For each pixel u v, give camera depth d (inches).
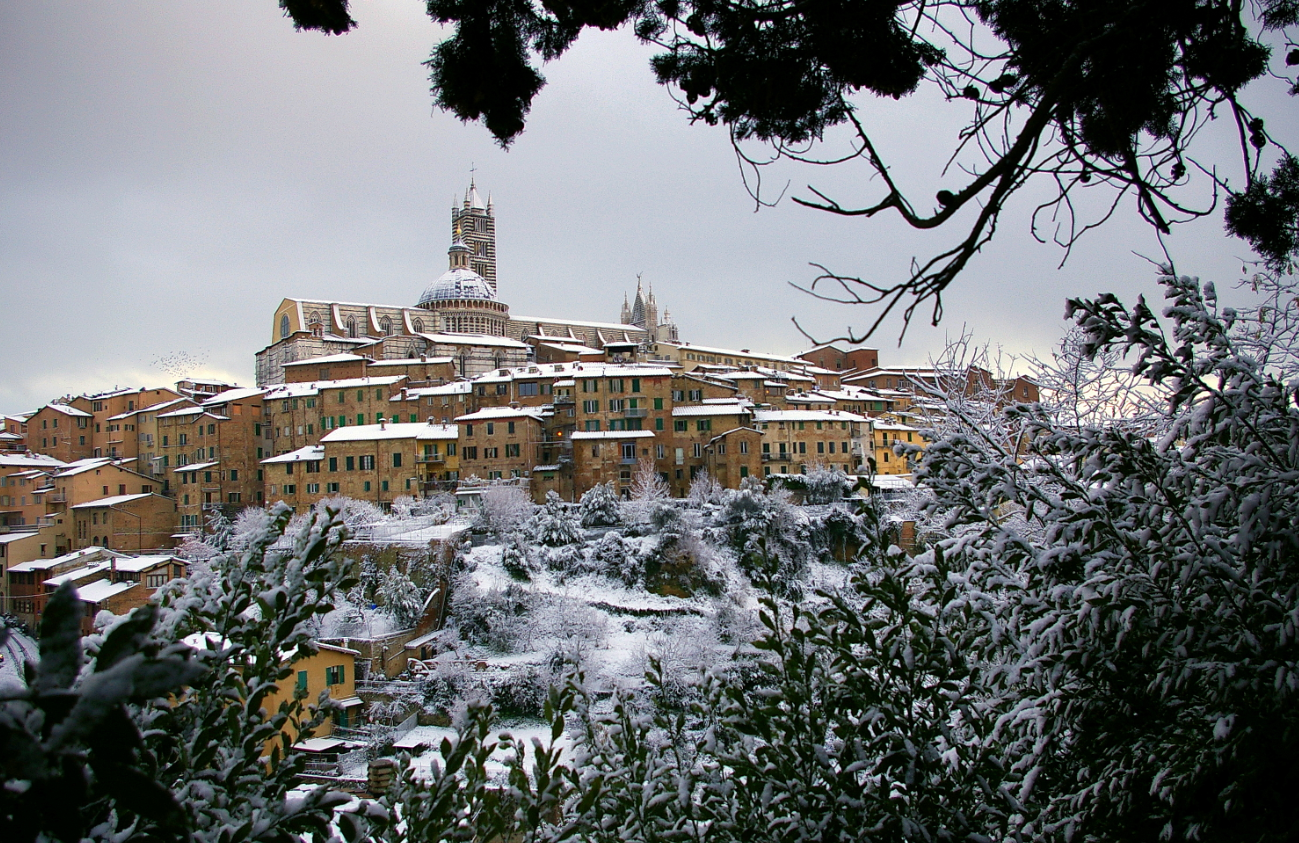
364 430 4124.0
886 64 300.8
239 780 245.8
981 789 301.4
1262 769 281.3
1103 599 302.2
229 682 259.0
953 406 422.3
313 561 274.4
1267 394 325.1
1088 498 329.4
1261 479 301.9
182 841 167.2
